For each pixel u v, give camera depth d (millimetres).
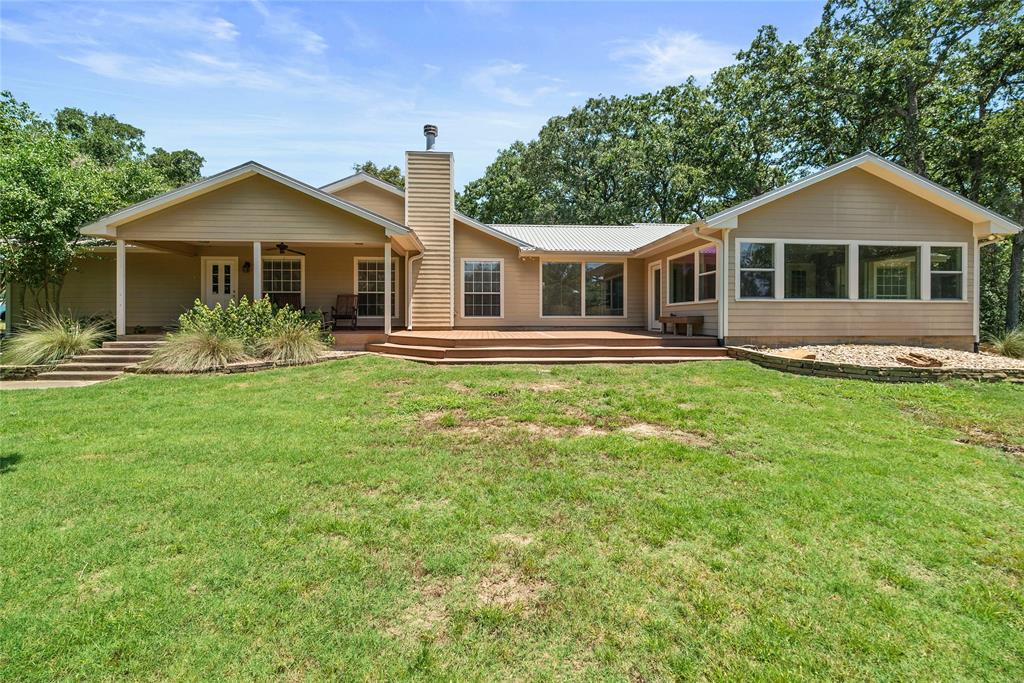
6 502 3551
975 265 10938
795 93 21266
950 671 2104
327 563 2816
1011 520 3418
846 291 10750
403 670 2074
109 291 13930
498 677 2049
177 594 2525
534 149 32562
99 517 3338
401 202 14320
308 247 13883
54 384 8312
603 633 2301
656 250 13469
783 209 10625
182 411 6105
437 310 13141
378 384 7480
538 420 5660
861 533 3205
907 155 18109
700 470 4207
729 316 10516
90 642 2193
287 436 5082
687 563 2852
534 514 3422
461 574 2734
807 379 7895
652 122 31188
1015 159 14398
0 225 10664
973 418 5945
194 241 10930
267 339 9594
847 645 2238
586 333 12352
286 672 2053
